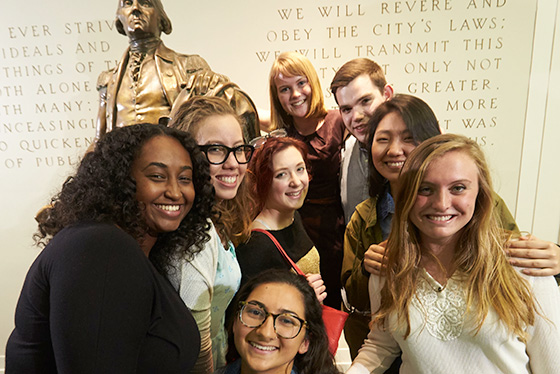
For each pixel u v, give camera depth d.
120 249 0.58
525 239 0.91
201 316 0.87
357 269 1.27
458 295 0.87
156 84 1.64
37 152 2.10
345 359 2.17
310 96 1.78
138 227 0.65
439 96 1.90
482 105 1.90
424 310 0.88
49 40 1.97
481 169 0.85
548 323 0.81
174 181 0.68
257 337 0.84
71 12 1.93
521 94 1.87
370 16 1.84
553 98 1.85
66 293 0.53
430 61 1.87
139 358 0.63
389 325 0.94
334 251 1.92
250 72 1.94
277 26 1.88
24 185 2.14
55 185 2.11
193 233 0.79
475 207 0.87
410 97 1.24
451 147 0.83
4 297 2.26
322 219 1.90
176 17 1.89
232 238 1.16
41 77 2.02
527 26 1.79
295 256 1.29
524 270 0.85
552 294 0.83
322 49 1.89
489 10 1.79
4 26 1.96
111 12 1.92
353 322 1.32
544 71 1.83
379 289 1.02
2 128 2.08
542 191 1.95
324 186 1.87
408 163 0.89
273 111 1.88
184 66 1.70
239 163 1.09
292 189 1.25
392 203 1.27
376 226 1.32
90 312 0.53
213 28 1.90
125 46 1.96
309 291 0.92
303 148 1.30
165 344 0.66
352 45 1.88
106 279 0.55
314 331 0.91
